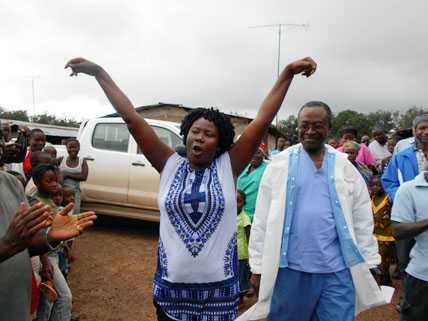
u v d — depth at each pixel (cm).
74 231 189
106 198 738
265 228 315
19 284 190
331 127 313
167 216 217
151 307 469
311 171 304
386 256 558
